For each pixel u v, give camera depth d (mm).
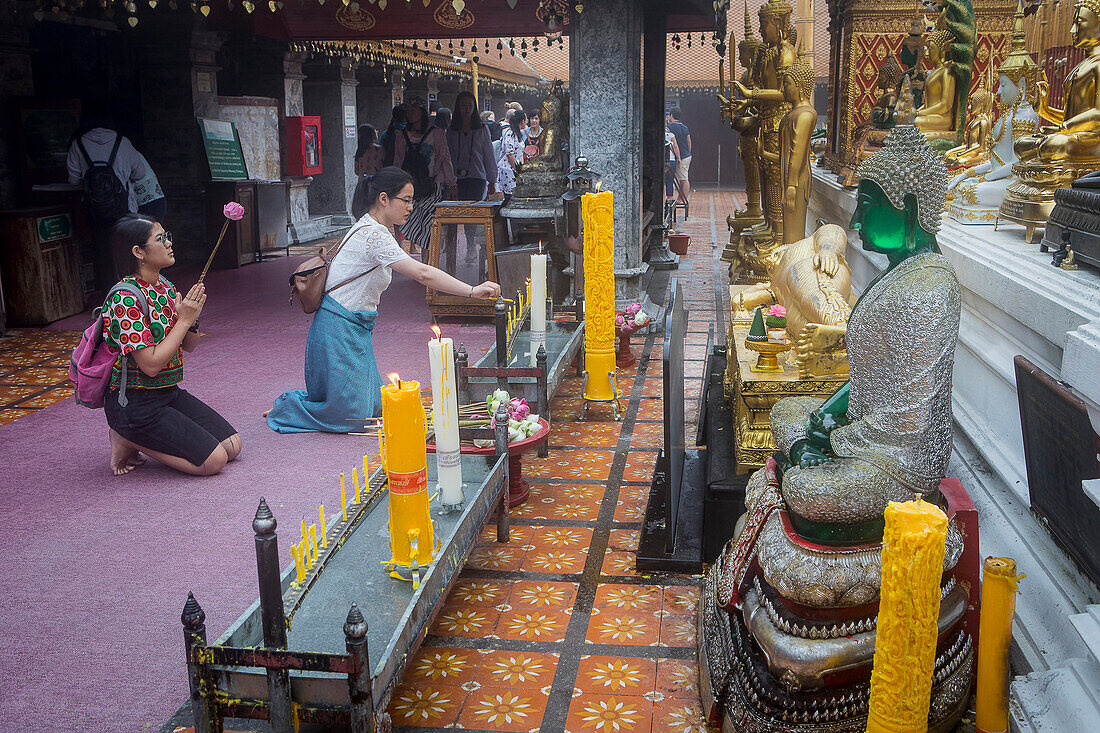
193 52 11805
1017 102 4656
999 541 2994
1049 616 2639
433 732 2844
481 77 20031
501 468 3998
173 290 4977
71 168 9250
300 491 4738
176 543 4133
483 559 4020
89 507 4535
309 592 3014
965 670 2613
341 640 2730
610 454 5316
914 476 2500
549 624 3473
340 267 5543
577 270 7254
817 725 2475
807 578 2469
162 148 11938
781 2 6863
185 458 4906
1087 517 2346
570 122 7977
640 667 3186
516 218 8352
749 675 2633
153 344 4738
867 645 2457
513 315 6340
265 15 11250
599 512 4508
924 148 2527
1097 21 3729
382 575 3127
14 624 3457
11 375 7000
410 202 5570
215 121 12156
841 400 2818
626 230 8055
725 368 5359
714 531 3834
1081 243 2988
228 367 7168
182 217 12062
